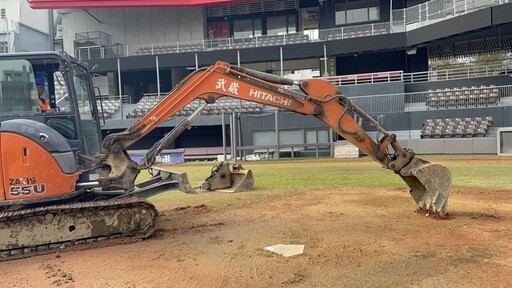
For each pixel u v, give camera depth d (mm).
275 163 21031
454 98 24656
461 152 21719
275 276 4445
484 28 24297
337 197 9344
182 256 5262
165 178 7801
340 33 32719
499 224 6441
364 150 6848
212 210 8375
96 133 7648
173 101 6336
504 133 20750
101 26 37469
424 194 7219
